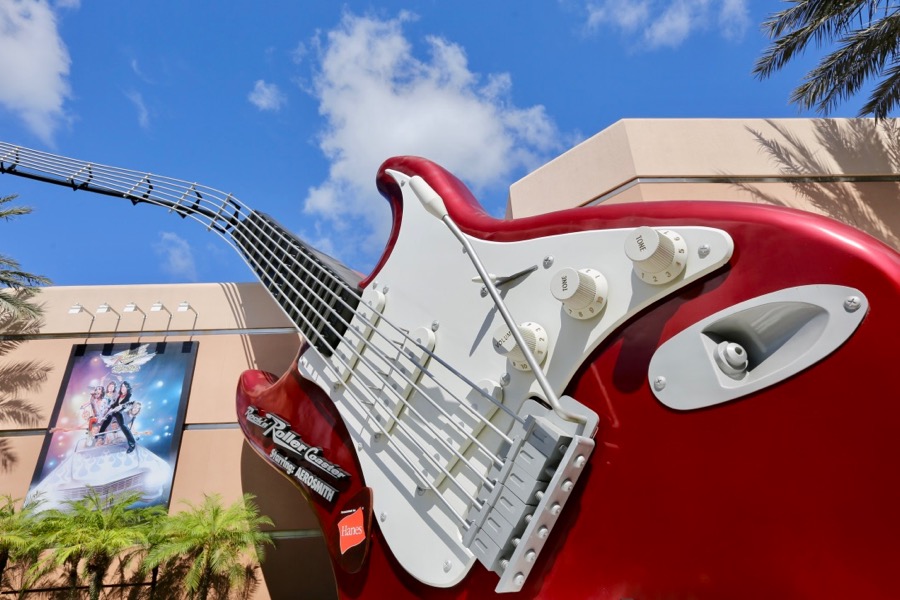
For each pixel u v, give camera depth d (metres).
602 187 10.58
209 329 12.38
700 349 2.45
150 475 10.67
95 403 11.39
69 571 9.84
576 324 2.99
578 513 2.62
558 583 2.58
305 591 9.87
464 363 3.64
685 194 10.17
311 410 5.29
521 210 11.41
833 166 10.69
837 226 2.30
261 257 7.89
